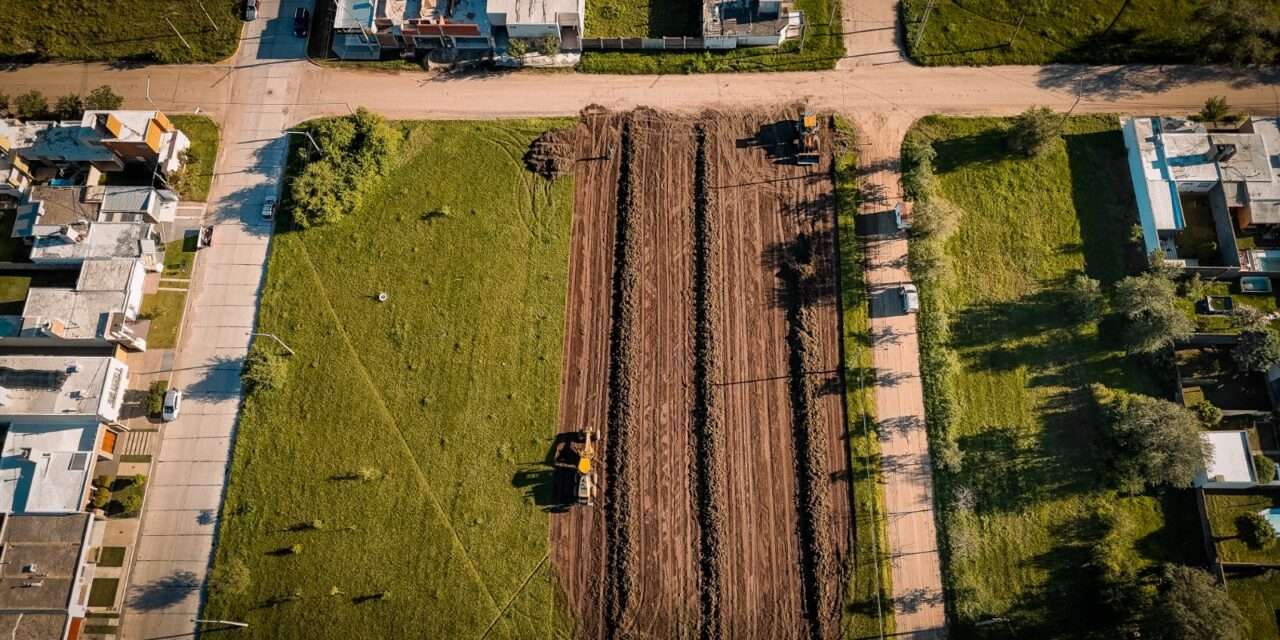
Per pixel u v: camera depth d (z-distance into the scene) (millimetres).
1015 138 55656
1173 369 50500
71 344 51938
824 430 50188
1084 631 46156
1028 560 47500
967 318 52438
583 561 48438
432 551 48750
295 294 54156
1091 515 48219
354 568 48500
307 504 49656
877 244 54000
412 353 52844
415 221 55875
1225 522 47469
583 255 54781
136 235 54250
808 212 55094
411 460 50531
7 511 47906
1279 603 46094
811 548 47844
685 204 55594
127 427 51406
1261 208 52625
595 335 52812
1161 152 54406
